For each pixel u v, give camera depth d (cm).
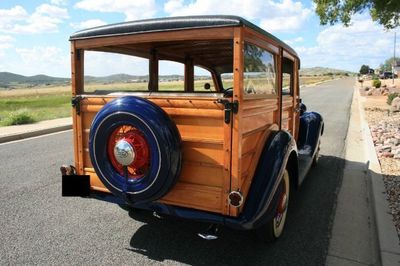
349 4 995
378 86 3466
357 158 757
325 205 495
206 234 321
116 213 466
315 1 1098
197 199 319
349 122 1298
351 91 3441
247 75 313
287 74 489
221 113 299
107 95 357
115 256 359
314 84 5256
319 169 670
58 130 1176
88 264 344
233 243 388
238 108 291
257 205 317
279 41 401
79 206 490
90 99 362
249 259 356
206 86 556
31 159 752
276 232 386
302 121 624
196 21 303
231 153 298
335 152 812
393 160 709
